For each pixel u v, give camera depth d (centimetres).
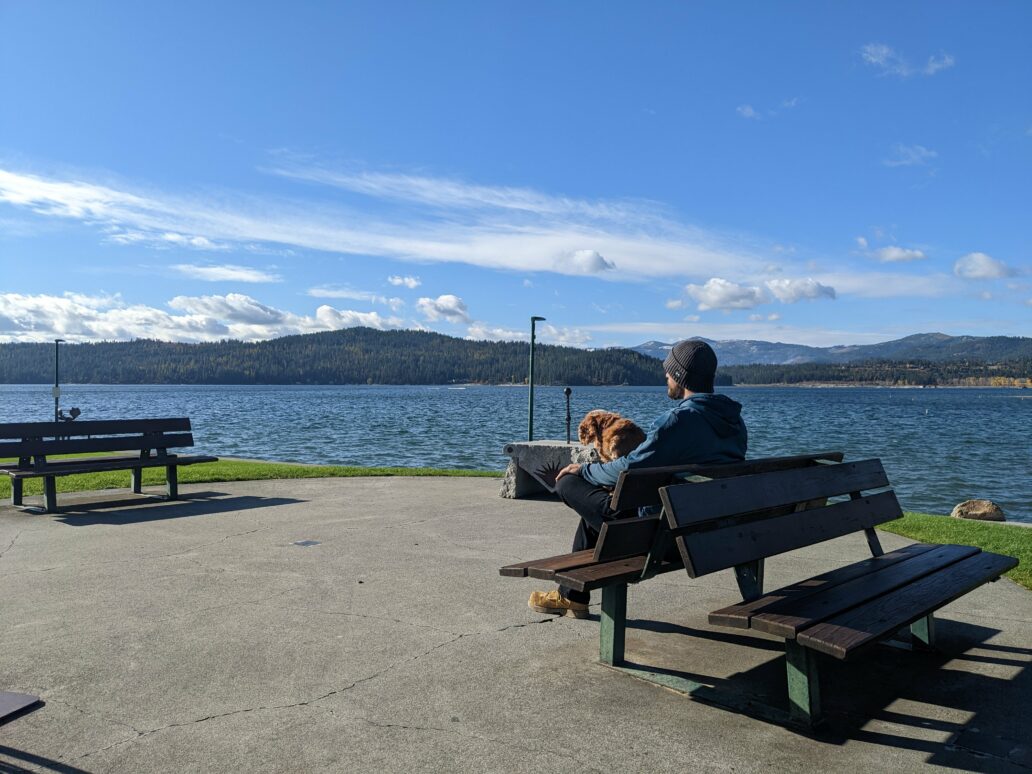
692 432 380
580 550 438
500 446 3130
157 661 392
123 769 279
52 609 483
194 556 638
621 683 368
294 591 527
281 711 332
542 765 285
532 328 1239
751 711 332
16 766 280
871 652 423
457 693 353
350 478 1191
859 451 3192
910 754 297
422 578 565
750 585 398
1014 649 426
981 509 916
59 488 1061
